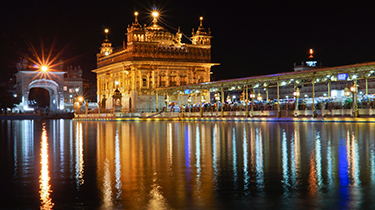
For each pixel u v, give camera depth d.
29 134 29.39
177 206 8.41
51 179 10.98
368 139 19.89
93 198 9.06
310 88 90.81
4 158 15.09
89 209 8.31
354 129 27.69
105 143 20.52
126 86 77.75
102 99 88.19
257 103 57.47
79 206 8.52
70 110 127.38
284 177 10.77
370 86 75.44
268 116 49.25
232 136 23.28
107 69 84.88
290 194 9.13
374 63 36.94
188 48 77.94
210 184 10.12
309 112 45.09
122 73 79.00
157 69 75.75
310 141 19.28
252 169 11.92
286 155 14.54
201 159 13.97
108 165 13.05
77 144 20.27
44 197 9.19
